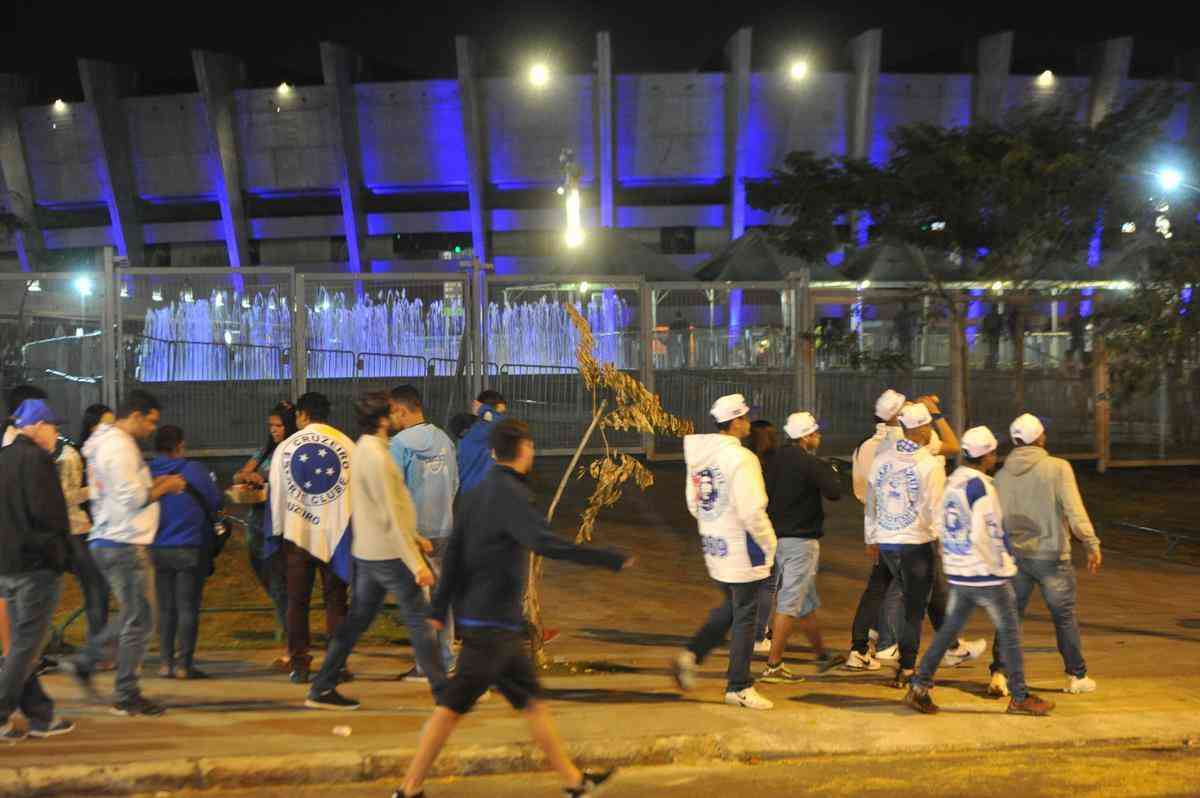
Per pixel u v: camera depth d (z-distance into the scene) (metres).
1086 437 18.80
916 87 56.44
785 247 14.40
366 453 6.42
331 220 60.19
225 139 57.78
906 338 18.16
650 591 11.04
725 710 6.86
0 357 15.59
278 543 7.38
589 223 59.25
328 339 17.11
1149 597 11.28
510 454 5.34
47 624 5.98
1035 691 7.69
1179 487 17.53
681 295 18.86
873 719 6.77
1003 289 16.27
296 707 6.68
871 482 7.99
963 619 6.95
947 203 13.21
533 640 8.01
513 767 5.86
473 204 58.25
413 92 56.72
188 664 7.41
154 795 5.43
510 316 17.84
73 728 6.14
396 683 7.39
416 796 5.16
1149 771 6.02
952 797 5.57
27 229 55.44
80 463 7.62
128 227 60.47
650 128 57.28
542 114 56.91
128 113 58.41
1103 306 15.25
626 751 6.03
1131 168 12.95
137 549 6.35
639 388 8.17
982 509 6.86
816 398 18.05
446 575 5.32
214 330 16.67
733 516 6.97
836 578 11.91
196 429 16.56
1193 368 18.78
